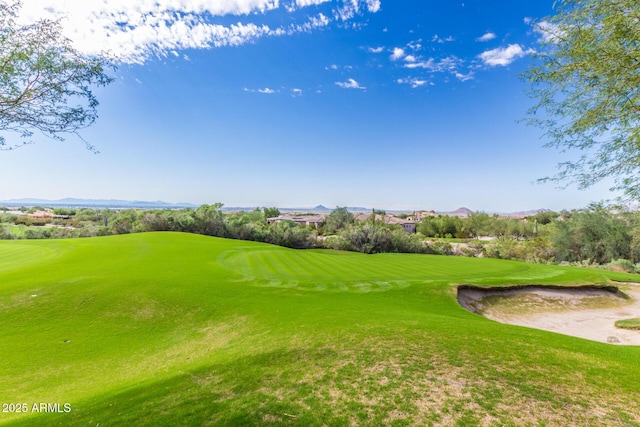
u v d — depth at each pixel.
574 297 16.59
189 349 8.96
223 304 12.41
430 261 25.23
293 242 43.31
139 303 12.48
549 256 40.91
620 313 15.39
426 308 12.34
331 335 7.75
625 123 5.42
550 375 5.40
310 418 4.31
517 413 4.30
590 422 4.09
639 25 4.67
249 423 4.25
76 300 12.44
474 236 81.81
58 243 27.62
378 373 5.56
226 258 22.67
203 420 4.36
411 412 4.37
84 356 8.82
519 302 15.73
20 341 9.65
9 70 4.11
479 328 8.21
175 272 17.19
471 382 5.17
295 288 14.72
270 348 7.29
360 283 15.97
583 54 5.31
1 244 27.44
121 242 27.91
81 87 4.71
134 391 5.60
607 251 34.25
